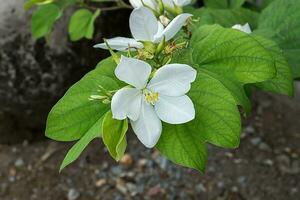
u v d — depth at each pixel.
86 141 0.59
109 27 1.59
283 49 0.84
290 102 2.00
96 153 1.86
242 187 1.72
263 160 1.80
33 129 1.85
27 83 1.65
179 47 0.63
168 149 0.59
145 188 1.74
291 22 0.85
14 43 1.59
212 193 1.71
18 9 1.57
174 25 0.61
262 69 0.63
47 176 1.80
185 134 0.59
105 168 1.81
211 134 0.59
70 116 0.62
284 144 1.86
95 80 0.62
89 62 1.64
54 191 1.76
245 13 0.95
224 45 0.65
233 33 0.65
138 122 0.59
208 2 1.04
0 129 1.83
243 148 1.84
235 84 0.64
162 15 0.69
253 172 1.76
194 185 1.74
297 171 1.76
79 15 1.09
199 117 0.59
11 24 1.57
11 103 1.70
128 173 1.79
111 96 0.60
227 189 1.72
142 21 0.61
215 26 0.67
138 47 0.63
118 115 0.57
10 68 1.63
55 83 1.65
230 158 1.81
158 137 0.59
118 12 1.58
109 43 0.63
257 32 0.86
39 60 1.61
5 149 1.89
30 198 1.75
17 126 1.83
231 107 0.59
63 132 0.62
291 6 0.86
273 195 1.70
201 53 0.66
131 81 0.59
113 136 0.57
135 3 0.71
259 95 2.04
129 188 1.75
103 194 1.74
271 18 0.87
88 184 1.77
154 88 0.59
